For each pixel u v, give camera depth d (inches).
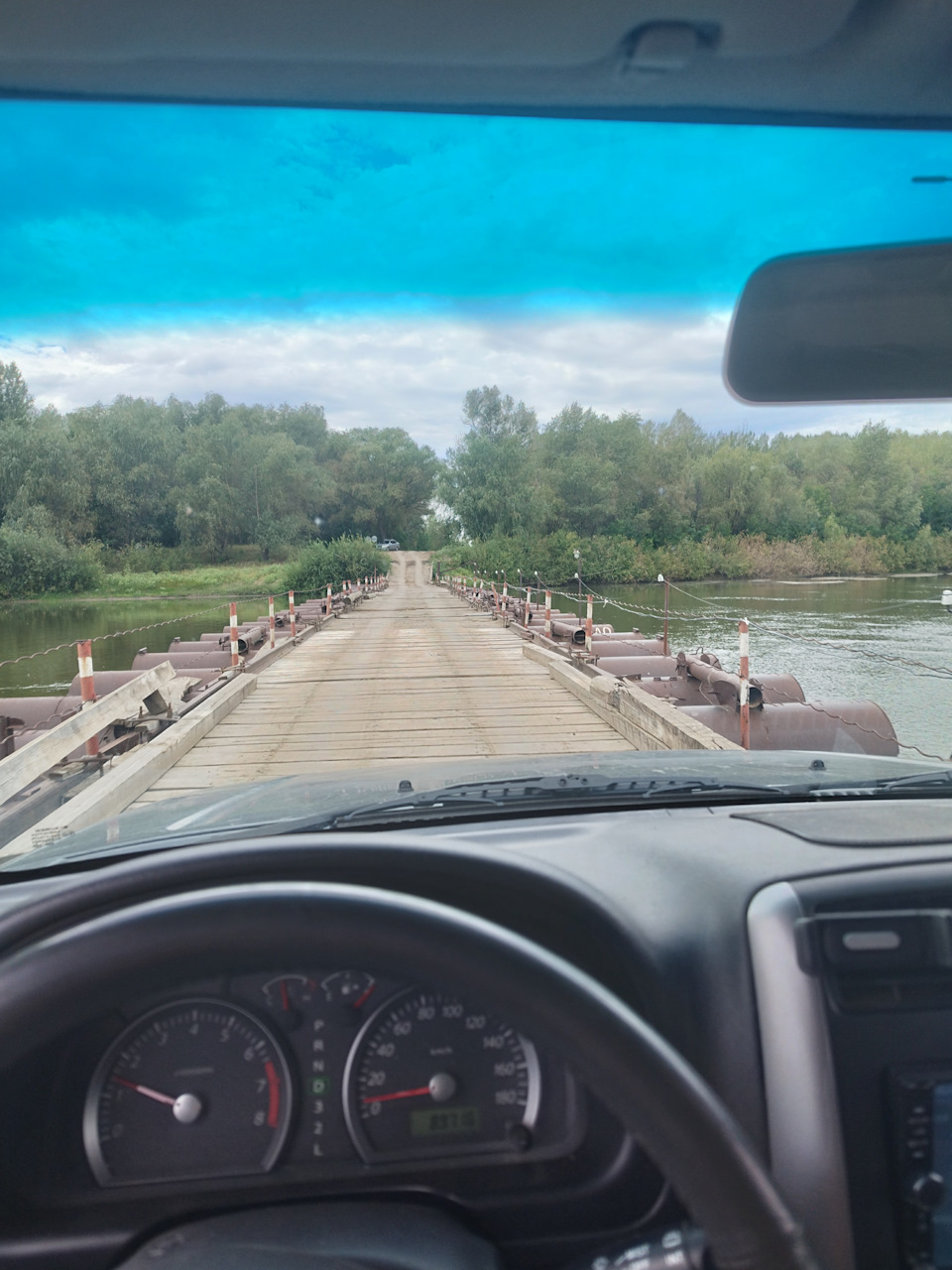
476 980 30.3
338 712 307.7
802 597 479.8
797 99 67.0
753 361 63.9
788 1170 49.5
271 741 263.1
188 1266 41.3
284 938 30.7
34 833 142.9
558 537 614.2
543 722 287.1
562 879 51.0
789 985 50.2
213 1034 47.8
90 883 37.5
